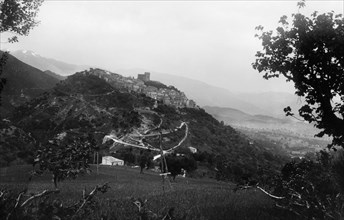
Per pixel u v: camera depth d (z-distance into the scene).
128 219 9.88
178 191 24.08
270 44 15.60
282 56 15.59
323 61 14.48
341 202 11.54
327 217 11.48
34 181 52.31
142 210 8.02
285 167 14.11
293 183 13.15
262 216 12.54
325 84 14.98
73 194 21.28
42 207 7.21
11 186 14.18
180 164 71.25
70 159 8.86
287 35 15.05
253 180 14.13
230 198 18.67
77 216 7.86
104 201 13.98
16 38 15.56
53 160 8.91
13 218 6.92
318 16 14.31
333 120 15.06
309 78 15.20
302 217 12.39
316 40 14.30
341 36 13.91
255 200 17.80
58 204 7.57
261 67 16.05
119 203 13.42
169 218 7.93
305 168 13.77
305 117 15.70
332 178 13.17
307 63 14.98
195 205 14.75
